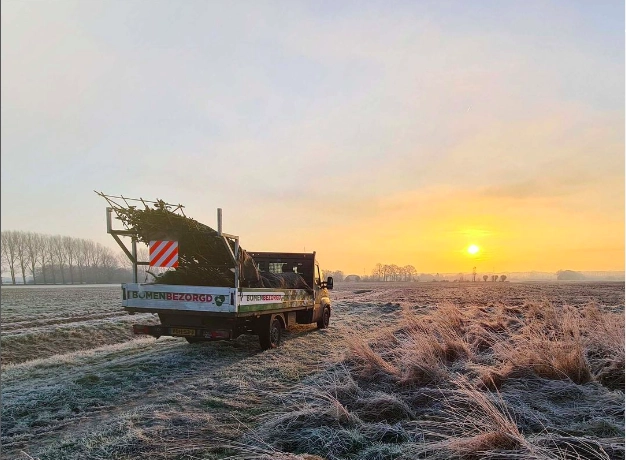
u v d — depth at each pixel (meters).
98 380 6.68
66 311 21.89
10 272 85.75
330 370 6.86
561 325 8.23
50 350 12.69
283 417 4.55
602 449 3.37
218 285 8.75
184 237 8.15
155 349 9.75
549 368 5.62
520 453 3.45
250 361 7.95
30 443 4.34
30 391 6.16
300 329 12.71
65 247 93.44
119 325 15.91
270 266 12.73
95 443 4.18
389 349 7.80
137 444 4.11
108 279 96.00
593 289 36.81
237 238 8.21
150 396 5.88
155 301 8.34
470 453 3.57
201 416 4.82
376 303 21.95
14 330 14.46
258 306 8.69
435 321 9.93
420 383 5.73
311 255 12.52
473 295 30.38
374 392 5.38
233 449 3.95
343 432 4.10
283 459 3.61
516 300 23.75
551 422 4.14
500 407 4.41
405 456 3.61
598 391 4.91
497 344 6.82
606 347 6.22
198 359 8.20
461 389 4.89
